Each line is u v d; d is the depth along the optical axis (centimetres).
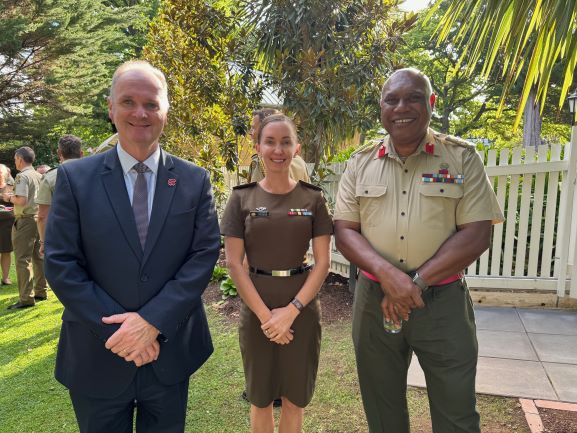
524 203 447
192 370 181
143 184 171
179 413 179
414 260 182
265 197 206
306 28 607
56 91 1598
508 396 280
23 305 525
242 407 284
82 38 1605
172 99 605
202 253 172
